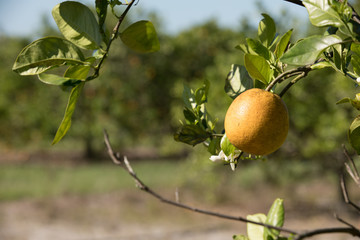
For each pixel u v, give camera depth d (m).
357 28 0.88
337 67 1.04
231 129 1.01
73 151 22.58
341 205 9.88
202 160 8.83
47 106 14.62
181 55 15.63
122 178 15.62
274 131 0.97
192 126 1.14
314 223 9.34
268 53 1.14
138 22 1.01
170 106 15.34
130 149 23.78
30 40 16.12
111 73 15.08
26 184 14.71
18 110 14.11
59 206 11.80
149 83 15.57
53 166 18.59
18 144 14.70
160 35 15.55
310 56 0.91
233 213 10.57
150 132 16.34
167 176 15.45
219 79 8.52
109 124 15.80
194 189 12.43
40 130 14.48
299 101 7.85
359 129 1.05
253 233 1.22
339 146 7.67
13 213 10.99
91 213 11.12
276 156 8.77
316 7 0.92
